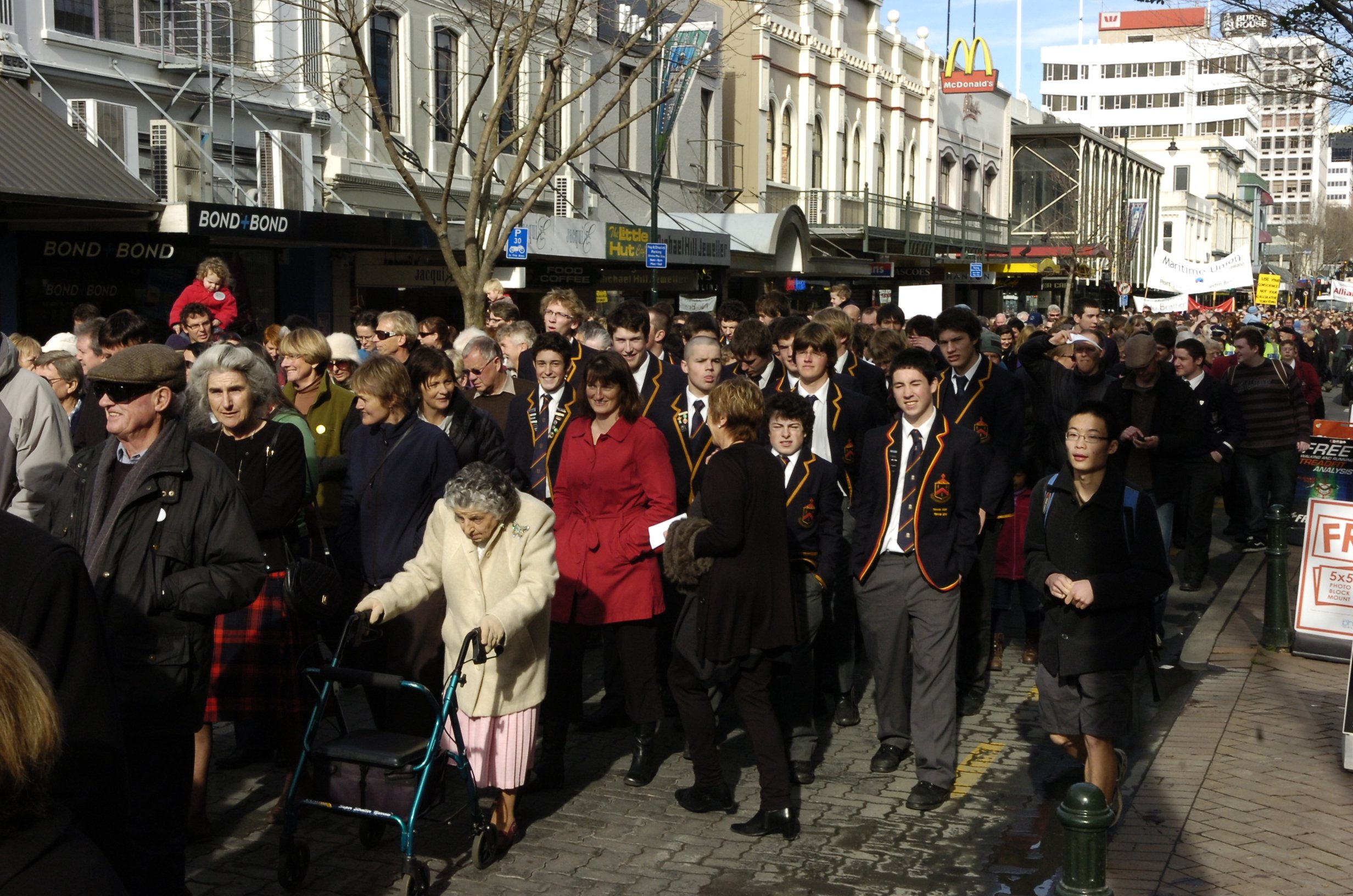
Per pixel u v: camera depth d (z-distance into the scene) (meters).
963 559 6.09
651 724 6.30
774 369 7.95
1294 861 5.27
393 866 5.30
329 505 7.37
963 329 7.46
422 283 18.97
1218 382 11.11
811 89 35.94
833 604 7.21
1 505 5.92
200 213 13.80
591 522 6.14
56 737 2.07
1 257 14.44
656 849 5.50
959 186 48.94
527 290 20.97
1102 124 121.06
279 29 18.31
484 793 6.14
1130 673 5.36
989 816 5.90
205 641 4.52
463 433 6.91
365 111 16.61
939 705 6.04
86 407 7.57
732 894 5.05
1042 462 9.30
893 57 41.84
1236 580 11.17
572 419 6.42
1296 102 15.95
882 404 8.05
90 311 10.29
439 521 5.46
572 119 24.30
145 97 16.17
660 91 21.53
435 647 5.72
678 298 24.91
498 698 5.32
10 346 6.11
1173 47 118.31
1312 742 6.78
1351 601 8.44
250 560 4.54
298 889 5.04
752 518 5.52
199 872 5.21
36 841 2.04
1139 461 9.15
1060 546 5.37
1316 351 31.59
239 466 5.69
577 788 6.25
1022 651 9.09
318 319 18.44
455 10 19.77
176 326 10.86
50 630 2.80
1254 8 13.45
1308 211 123.88
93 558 4.41
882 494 6.25
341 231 15.62
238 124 17.69
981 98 51.56
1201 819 5.72
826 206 35.97
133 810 4.40
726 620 5.50
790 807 5.63
